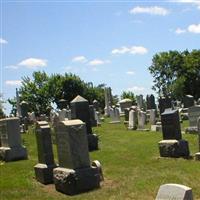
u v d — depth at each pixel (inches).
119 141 1012.5
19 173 695.7
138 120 1263.5
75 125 569.0
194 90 3590.1
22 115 1846.7
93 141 899.4
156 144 896.9
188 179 584.1
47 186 610.2
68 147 566.6
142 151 821.2
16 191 586.9
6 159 832.9
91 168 569.9
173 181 576.7
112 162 730.8
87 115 925.8
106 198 528.1
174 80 3688.5
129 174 633.6
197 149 808.3
